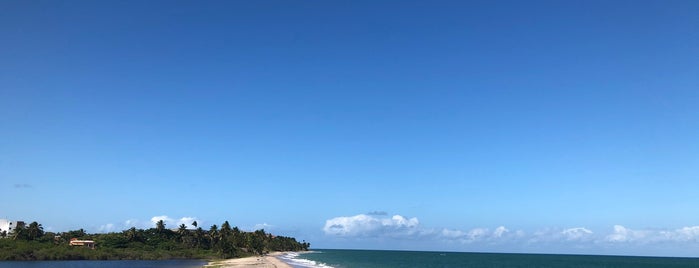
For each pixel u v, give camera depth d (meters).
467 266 180.00
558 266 197.25
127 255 175.00
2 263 132.12
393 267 147.00
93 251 169.12
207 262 157.75
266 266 112.31
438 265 182.62
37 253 151.50
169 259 183.50
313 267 119.12
